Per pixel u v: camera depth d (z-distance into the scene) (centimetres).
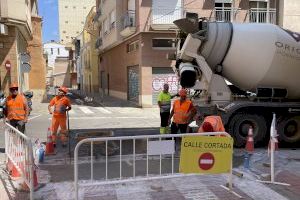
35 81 3059
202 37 998
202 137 570
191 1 2331
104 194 593
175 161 824
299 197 584
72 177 689
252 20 2430
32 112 1962
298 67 1024
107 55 3862
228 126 978
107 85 3931
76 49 7075
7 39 2148
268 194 597
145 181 660
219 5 2405
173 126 952
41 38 3080
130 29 2381
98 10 3941
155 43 2358
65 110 984
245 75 1037
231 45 1005
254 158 851
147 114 1956
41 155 802
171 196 586
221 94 1027
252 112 991
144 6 2289
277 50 1003
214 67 1047
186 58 1059
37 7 3391
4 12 2039
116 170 747
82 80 6147
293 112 999
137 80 2531
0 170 729
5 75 2153
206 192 605
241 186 636
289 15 2414
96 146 980
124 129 1373
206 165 575
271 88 1038
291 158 852
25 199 567
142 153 904
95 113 1992
